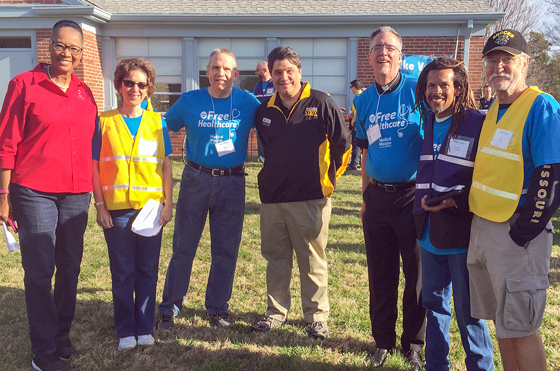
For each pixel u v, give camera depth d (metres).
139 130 3.13
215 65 3.24
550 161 2.00
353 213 7.02
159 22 11.36
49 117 2.74
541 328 3.44
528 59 2.22
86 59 10.98
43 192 2.79
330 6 11.98
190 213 3.43
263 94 8.67
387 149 2.81
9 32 11.07
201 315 3.69
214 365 2.94
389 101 2.83
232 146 3.35
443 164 2.40
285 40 11.81
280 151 3.21
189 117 3.35
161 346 3.21
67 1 10.88
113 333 3.37
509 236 2.15
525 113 2.12
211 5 12.04
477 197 2.26
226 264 3.52
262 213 3.43
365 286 4.26
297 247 3.38
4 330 3.36
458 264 2.44
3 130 2.67
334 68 11.87
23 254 2.81
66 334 3.10
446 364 2.63
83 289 4.10
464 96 2.41
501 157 2.17
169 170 3.34
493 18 11.04
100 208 3.09
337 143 3.25
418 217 2.57
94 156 3.09
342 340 3.33
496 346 3.18
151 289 3.26
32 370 2.87
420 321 2.99
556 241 5.77
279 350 3.16
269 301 3.54
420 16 11.09
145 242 3.23
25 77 2.73
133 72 3.05
